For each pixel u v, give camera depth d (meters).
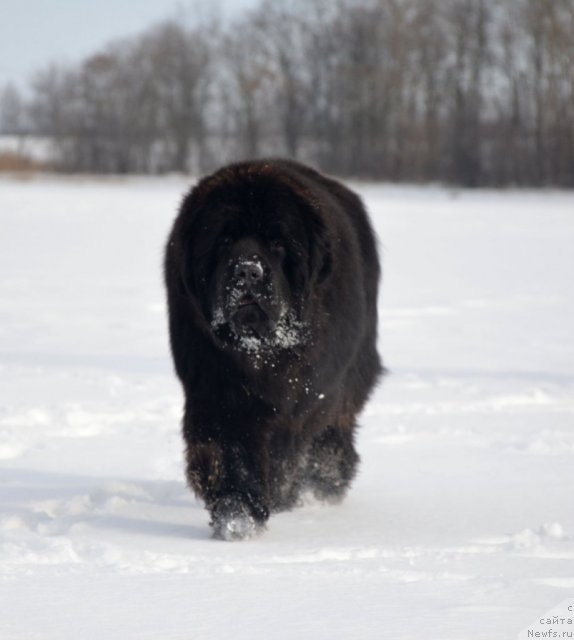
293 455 9.05
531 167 104.81
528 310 23.38
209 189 8.53
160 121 140.62
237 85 136.25
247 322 8.09
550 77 106.25
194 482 8.54
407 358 17.45
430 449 11.62
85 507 9.27
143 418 13.22
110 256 35.16
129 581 6.71
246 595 6.38
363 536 8.31
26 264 32.44
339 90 123.00
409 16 116.75
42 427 12.70
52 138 148.38
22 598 6.32
